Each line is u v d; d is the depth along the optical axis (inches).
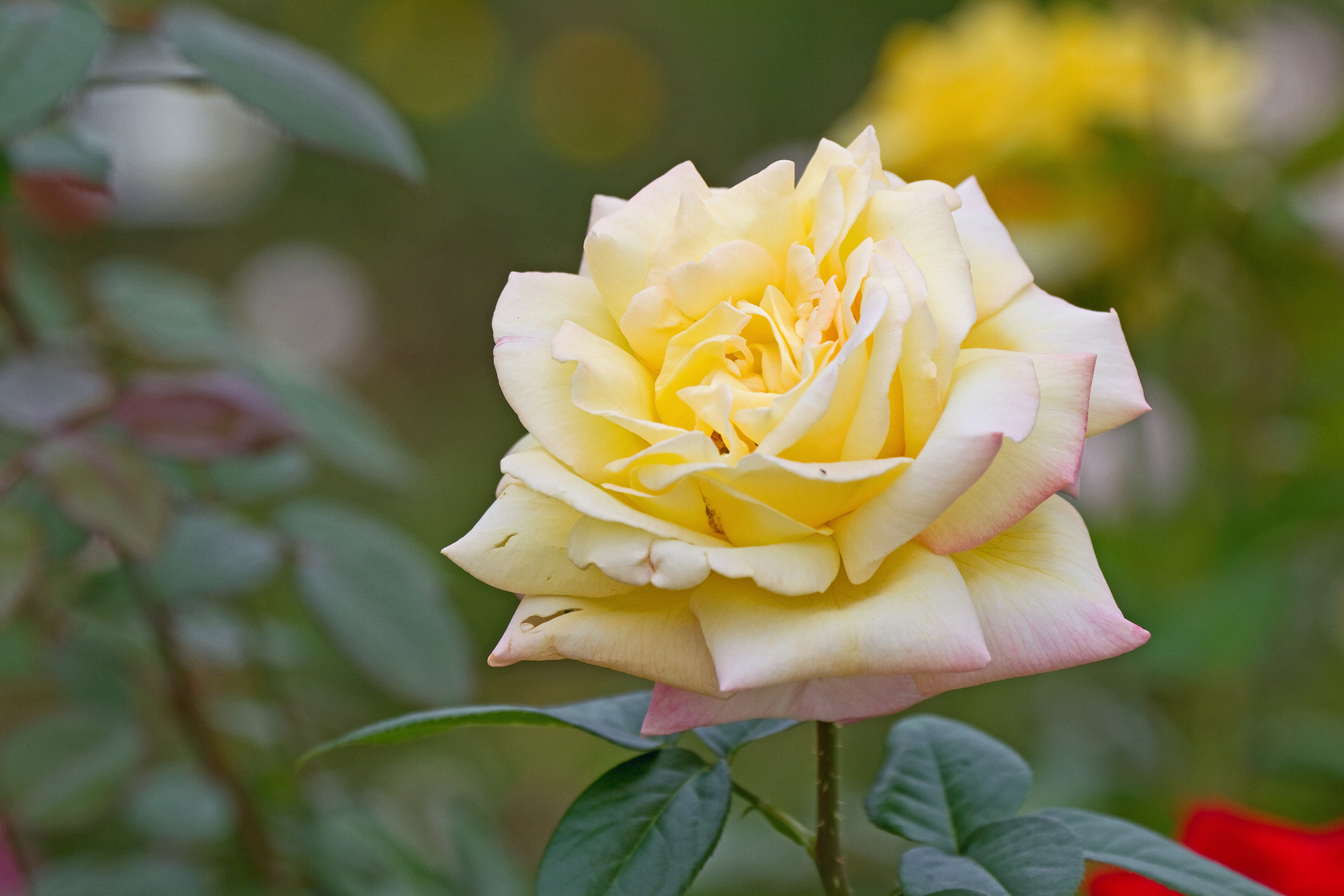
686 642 33.0
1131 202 56.8
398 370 157.6
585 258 33.7
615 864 33.5
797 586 32.4
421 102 173.9
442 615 41.5
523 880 51.9
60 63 37.8
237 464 45.1
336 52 164.6
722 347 33.2
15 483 39.0
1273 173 54.7
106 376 41.1
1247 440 61.1
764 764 79.3
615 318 33.8
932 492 32.4
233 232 153.6
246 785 43.4
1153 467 61.4
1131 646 32.7
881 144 62.4
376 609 41.1
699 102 167.8
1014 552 33.3
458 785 65.2
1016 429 32.4
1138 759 61.7
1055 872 33.6
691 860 33.5
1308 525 56.0
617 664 32.9
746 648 32.4
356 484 118.5
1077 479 32.9
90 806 42.1
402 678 40.8
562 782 85.7
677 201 34.0
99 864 45.4
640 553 32.5
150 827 45.5
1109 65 59.0
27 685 63.5
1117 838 34.9
